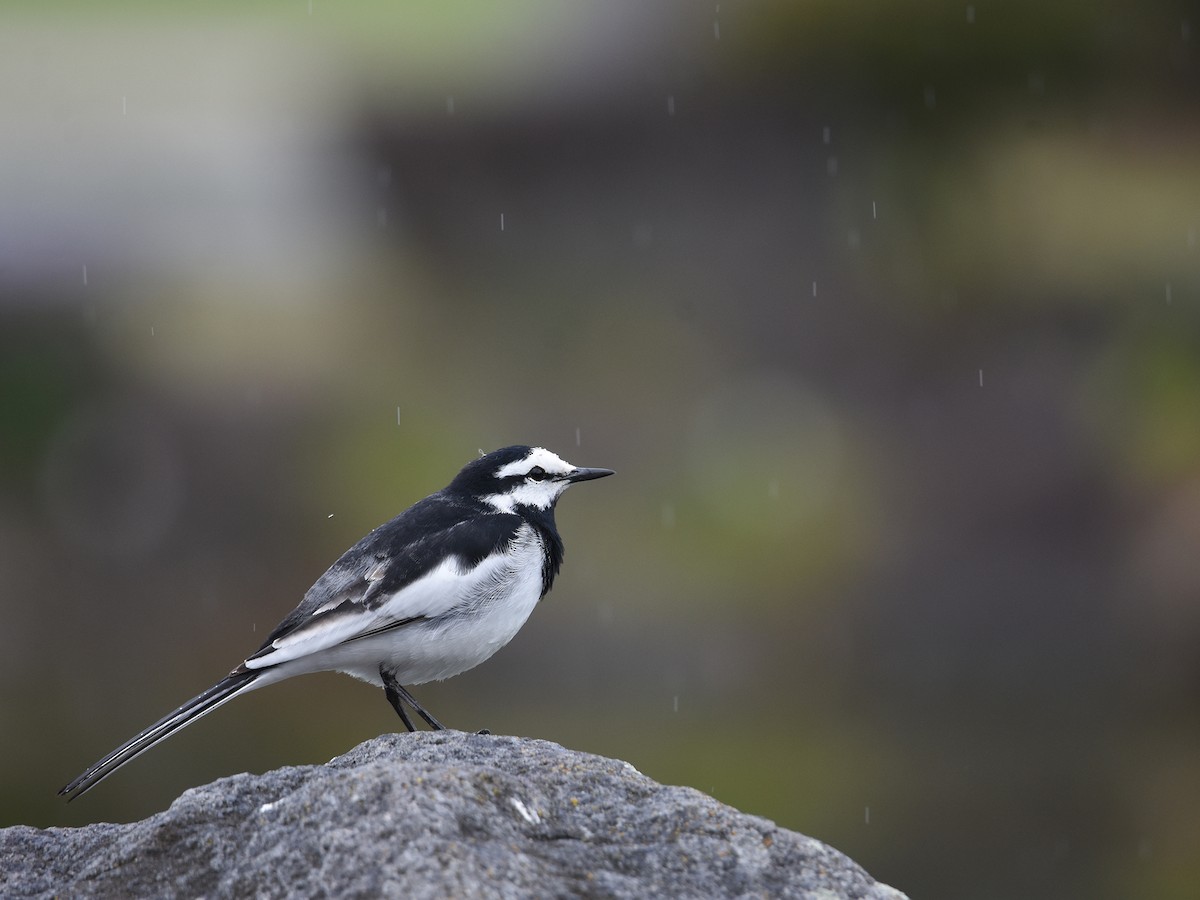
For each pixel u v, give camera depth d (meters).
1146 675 19.17
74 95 33.88
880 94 26.09
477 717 18.25
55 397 23.55
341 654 8.21
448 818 5.03
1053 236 24.78
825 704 18.55
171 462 22.83
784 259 25.86
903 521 22.11
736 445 23.27
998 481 22.27
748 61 26.61
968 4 25.66
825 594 21.09
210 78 35.16
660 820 5.41
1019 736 17.16
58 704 18.53
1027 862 13.24
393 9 36.62
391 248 27.56
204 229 27.48
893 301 25.03
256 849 5.16
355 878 4.82
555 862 5.06
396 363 24.77
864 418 23.78
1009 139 25.89
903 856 13.50
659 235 26.50
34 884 5.54
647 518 22.16
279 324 25.19
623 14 28.33
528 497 9.12
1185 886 12.70
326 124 30.56
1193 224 24.38
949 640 20.45
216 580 21.39
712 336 25.17
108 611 20.80
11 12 41.03
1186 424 21.88
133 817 14.93
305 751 17.14
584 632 20.16
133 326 24.83
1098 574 21.11
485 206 27.38
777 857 5.29
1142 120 26.00
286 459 22.84
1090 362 23.41
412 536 8.51
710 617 20.41
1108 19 25.70
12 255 26.11
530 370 24.89
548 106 27.36
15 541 21.53
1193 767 15.84
